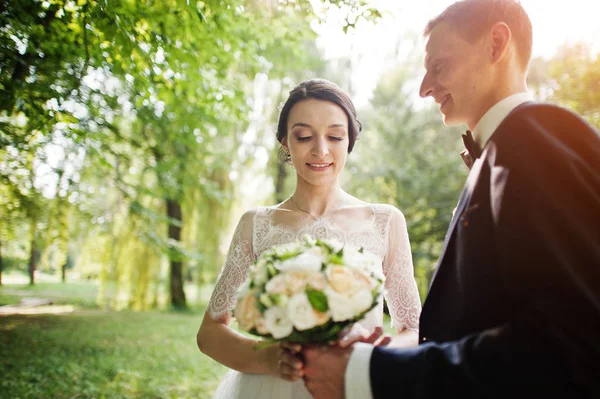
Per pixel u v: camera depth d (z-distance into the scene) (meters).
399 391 1.16
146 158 8.58
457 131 15.05
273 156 13.66
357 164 15.34
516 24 1.35
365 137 15.67
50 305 13.74
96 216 10.34
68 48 4.00
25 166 6.55
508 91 1.35
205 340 1.87
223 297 1.92
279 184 13.79
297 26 4.95
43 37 3.79
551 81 6.26
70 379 5.82
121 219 11.70
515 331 1.03
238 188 13.53
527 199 1.06
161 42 4.07
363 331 1.51
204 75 5.39
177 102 5.52
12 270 26.84
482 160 1.27
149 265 12.76
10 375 5.79
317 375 1.33
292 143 1.91
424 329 1.38
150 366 6.71
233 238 2.04
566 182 1.04
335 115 1.88
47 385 5.54
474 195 1.26
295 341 1.33
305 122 1.87
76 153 6.91
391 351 1.25
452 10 1.44
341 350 1.33
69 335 8.57
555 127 1.15
